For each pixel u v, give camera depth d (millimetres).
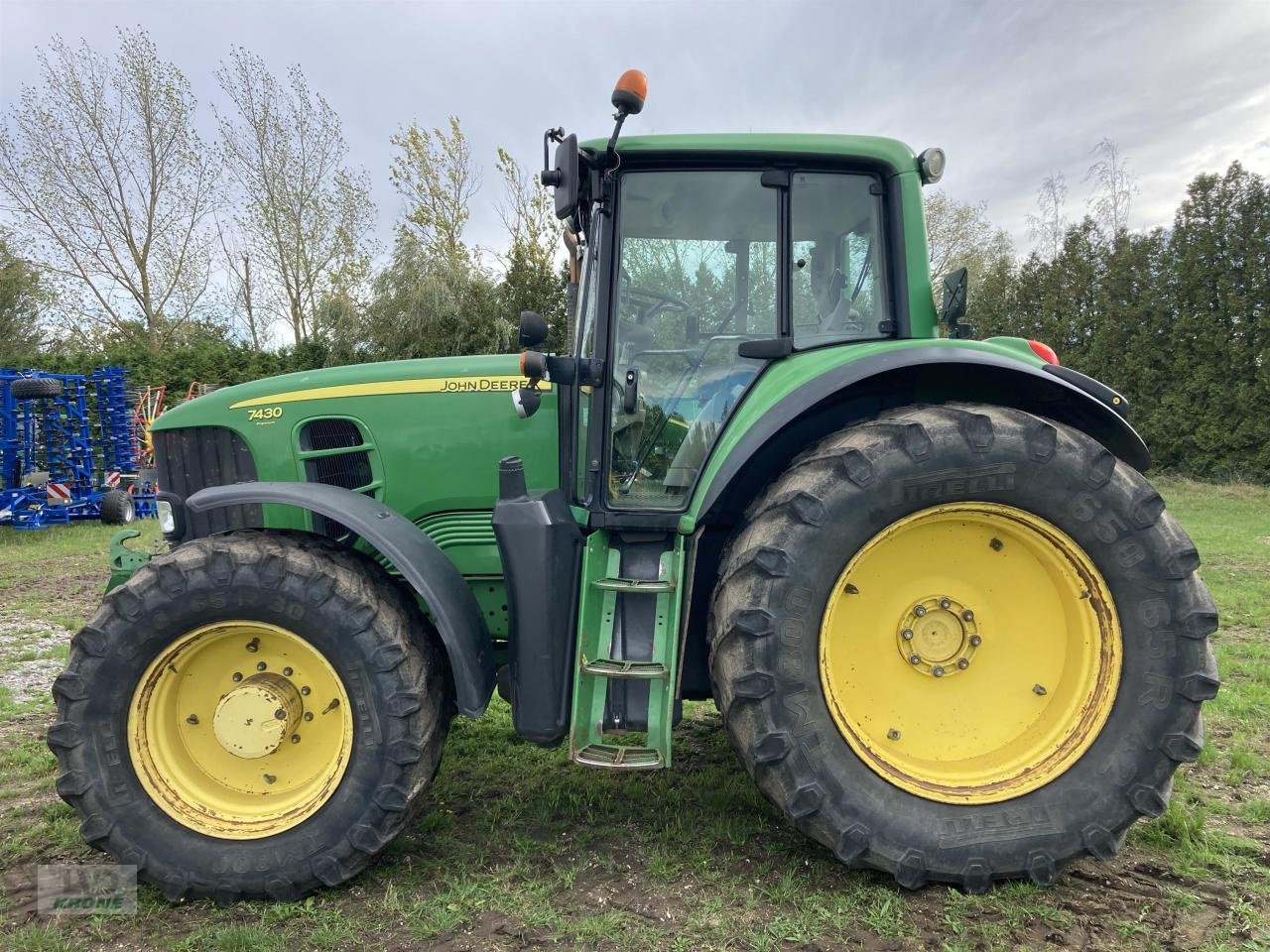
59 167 21797
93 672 2396
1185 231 14805
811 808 2256
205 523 3189
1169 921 2172
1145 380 15227
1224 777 3057
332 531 3084
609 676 2402
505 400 3029
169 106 22453
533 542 2441
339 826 2373
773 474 2727
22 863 2670
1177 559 2297
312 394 3109
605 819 2850
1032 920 2180
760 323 2793
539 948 2127
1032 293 17703
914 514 2330
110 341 23625
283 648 2545
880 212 2814
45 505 11094
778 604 2271
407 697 2402
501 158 20641
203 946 2209
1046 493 2311
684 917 2238
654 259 2771
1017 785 2330
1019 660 2492
